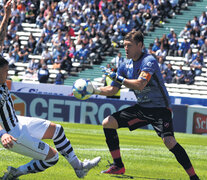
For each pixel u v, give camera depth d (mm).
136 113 19203
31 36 84000
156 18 83562
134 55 18766
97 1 86438
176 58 75812
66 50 80250
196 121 51875
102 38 80062
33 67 79562
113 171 19906
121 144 36594
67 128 47625
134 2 84000
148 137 45000
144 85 18156
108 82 44938
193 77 72375
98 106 54188
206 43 75750
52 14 88125
